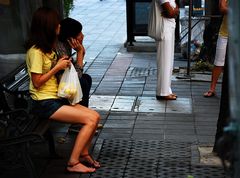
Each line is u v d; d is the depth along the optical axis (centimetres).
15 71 526
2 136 405
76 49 500
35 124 425
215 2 838
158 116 600
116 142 513
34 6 651
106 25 1355
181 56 925
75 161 439
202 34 920
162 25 638
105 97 683
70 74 436
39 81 421
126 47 1031
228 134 199
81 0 1886
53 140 475
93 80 780
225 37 645
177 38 964
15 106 479
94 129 440
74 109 433
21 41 590
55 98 434
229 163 232
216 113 609
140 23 1002
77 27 486
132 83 760
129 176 433
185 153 480
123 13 1562
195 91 709
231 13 192
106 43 1109
